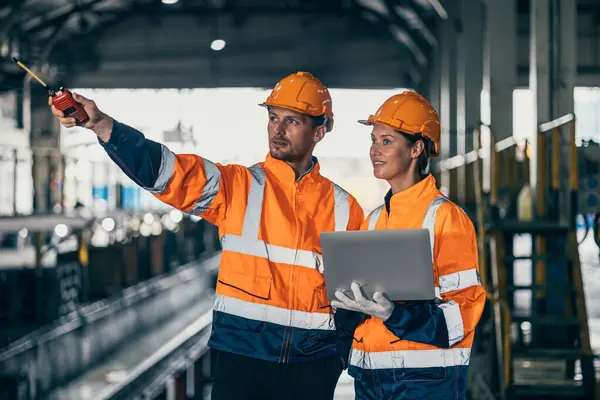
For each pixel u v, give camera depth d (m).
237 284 2.68
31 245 27.48
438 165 17.89
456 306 2.49
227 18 23.86
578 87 20.50
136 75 24.17
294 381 2.71
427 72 21.97
